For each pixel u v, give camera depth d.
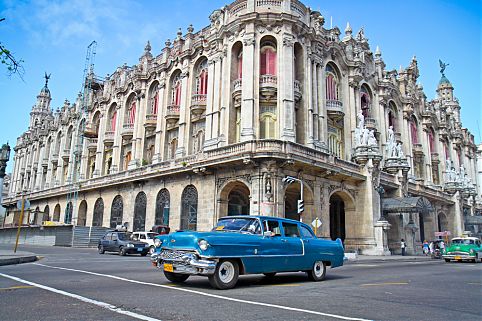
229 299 8.29
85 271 13.91
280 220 11.99
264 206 25.94
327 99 35.44
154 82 41.12
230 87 31.70
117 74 47.03
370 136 35.03
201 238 9.80
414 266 21.66
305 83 32.12
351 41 40.00
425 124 51.25
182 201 32.50
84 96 53.09
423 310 7.65
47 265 16.23
